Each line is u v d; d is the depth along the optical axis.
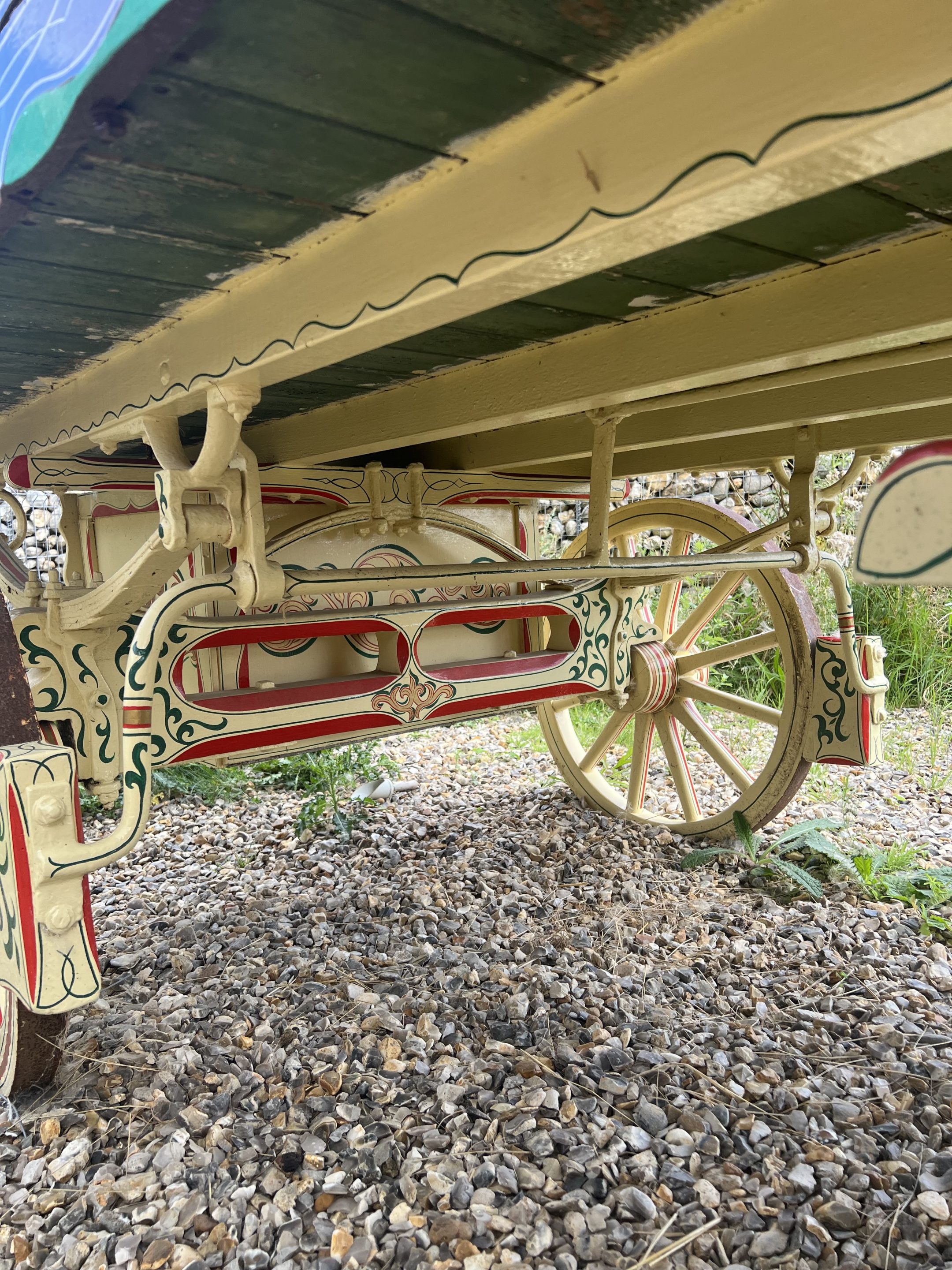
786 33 0.69
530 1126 1.87
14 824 1.71
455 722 2.98
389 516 2.93
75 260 1.26
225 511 1.75
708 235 1.28
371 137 0.91
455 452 3.36
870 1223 1.61
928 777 4.56
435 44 0.75
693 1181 1.72
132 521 2.67
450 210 1.00
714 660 3.52
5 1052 2.04
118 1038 2.26
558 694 3.13
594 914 2.97
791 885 3.14
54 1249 1.61
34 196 0.99
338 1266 1.53
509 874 3.35
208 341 1.51
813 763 3.35
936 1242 1.57
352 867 3.52
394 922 2.97
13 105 0.90
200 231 1.16
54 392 2.31
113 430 1.98
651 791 4.63
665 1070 2.06
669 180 0.78
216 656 2.58
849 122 0.66
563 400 1.97
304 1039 2.23
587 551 2.47
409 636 2.66
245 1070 2.11
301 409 2.69
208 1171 1.77
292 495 2.75
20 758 1.67
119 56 0.70
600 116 0.83
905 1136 1.83
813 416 2.40
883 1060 2.10
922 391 2.16
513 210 0.92
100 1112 1.98
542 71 0.80
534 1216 1.63
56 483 2.51
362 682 2.60
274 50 0.75
